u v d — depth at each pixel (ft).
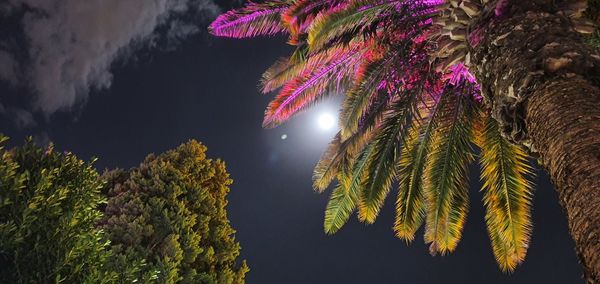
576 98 13.07
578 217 9.93
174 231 37.14
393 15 35.37
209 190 46.93
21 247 19.93
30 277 19.88
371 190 40.34
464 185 39.50
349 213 43.14
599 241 9.00
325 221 43.52
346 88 41.39
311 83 41.06
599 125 11.74
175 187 40.60
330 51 37.40
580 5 18.38
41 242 20.75
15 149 23.15
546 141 12.78
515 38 17.26
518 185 37.29
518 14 18.33
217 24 38.11
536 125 13.74
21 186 20.49
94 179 24.14
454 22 23.11
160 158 45.32
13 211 20.31
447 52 23.89
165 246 35.47
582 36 18.17
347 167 41.45
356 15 32.81
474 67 21.02
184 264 36.50
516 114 15.48
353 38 36.73
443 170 39.14
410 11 35.06
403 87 38.88
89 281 20.57
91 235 22.08
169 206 39.45
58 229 21.20
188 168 45.52
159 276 31.19
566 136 11.96
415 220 41.60
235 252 43.73
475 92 37.73
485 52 19.02
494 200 38.37
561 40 15.83
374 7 33.53
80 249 21.09
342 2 33.78
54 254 20.76
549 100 13.69
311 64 38.14
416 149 41.22
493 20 19.49
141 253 33.83
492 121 37.81
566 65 14.58
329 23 31.40
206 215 42.65
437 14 32.96
